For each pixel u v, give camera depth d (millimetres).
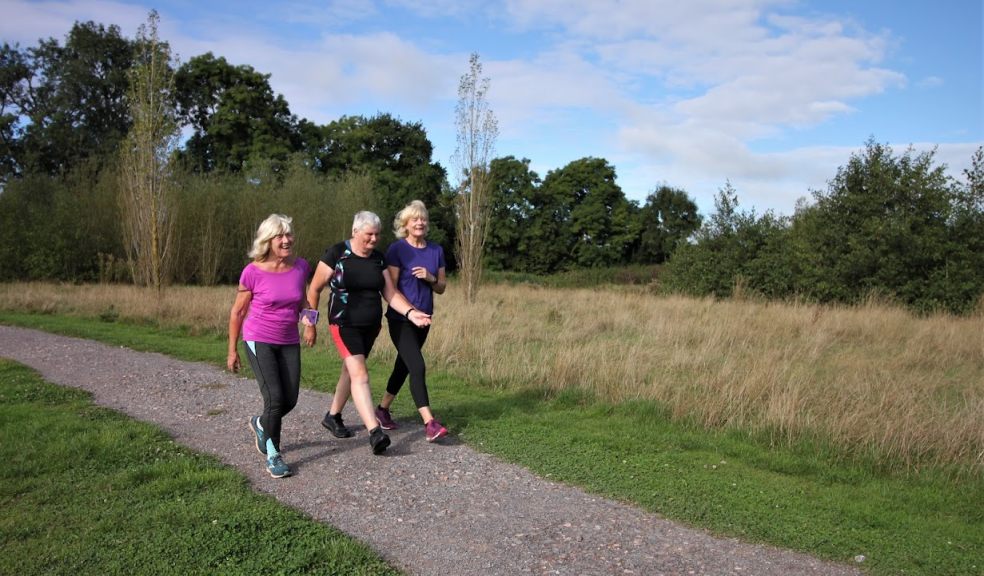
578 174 58094
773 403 5961
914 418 5500
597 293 22375
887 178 17453
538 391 7426
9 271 26078
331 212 33875
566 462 5074
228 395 7285
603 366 7652
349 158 46875
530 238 58250
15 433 5527
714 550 3639
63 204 27266
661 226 59281
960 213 17000
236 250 29734
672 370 7738
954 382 7945
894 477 4926
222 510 3945
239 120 39656
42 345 10758
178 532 3645
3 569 3209
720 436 5801
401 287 5559
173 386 7734
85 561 3309
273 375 4777
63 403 6766
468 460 5121
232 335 4918
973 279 16250
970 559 3570
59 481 4430
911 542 3775
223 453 5188
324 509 4109
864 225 17453
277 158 39469
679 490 4523
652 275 37969
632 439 5684
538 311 15625
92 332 12398
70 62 39812
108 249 27328
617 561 3488
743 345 10094
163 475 4586
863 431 5434
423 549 3586
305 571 3258
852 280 17562
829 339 11180
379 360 9328
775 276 19391
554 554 3555
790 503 4324
